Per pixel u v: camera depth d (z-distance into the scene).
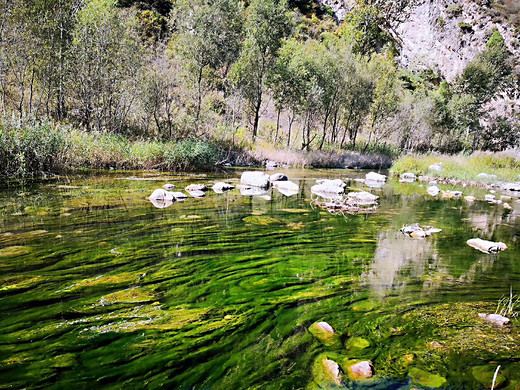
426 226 6.17
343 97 21.11
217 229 4.83
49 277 2.80
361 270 3.53
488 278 3.52
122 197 6.71
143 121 15.52
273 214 6.20
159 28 23.41
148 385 1.57
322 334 2.17
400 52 49.81
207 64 16.33
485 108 39.22
